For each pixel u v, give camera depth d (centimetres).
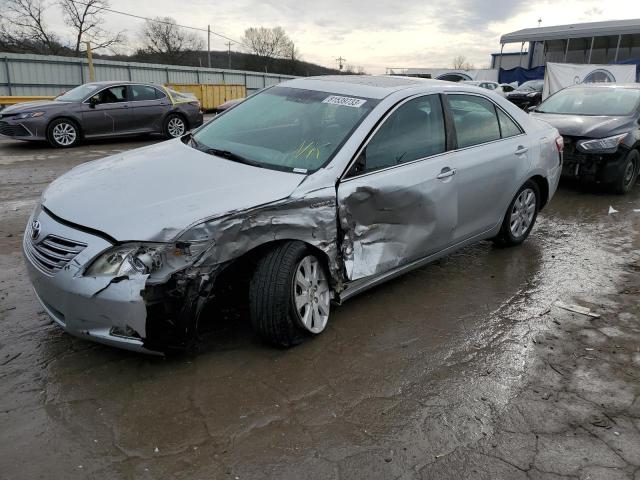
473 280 473
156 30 7000
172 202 300
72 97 1283
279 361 328
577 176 820
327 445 260
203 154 382
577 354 356
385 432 271
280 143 384
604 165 798
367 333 369
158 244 278
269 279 315
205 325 362
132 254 276
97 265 279
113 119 1300
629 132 810
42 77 2884
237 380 307
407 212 392
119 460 244
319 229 334
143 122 1362
